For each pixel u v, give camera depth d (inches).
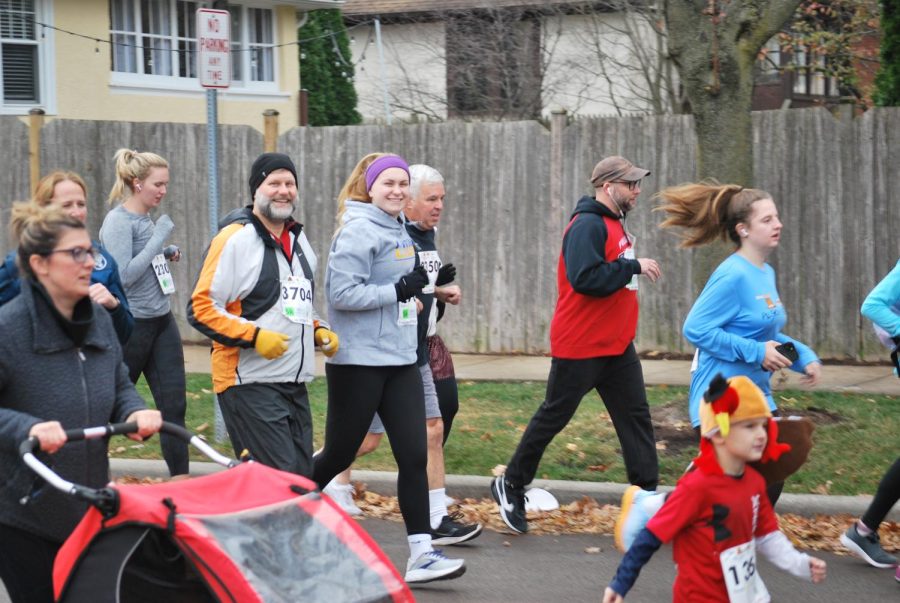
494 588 422.3
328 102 1482.5
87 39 1226.0
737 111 627.2
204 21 592.7
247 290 391.5
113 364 295.1
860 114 853.2
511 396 701.9
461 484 536.1
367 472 550.3
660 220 837.2
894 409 639.8
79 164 920.9
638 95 1315.2
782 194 813.9
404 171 413.4
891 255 798.5
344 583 254.2
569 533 490.9
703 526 297.7
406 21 1705.2
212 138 605.0
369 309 402.9
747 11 621.3
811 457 551.8
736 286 391.9
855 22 1286.9
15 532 280.2
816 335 814.5
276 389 396.5
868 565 444.8
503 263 869.8
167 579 278.4
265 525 257.9
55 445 263.3
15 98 1194.0
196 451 597.6
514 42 1482.5
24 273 276.4
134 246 510.3
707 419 292.8
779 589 420.5
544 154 855.1
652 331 846.5
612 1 1307.8
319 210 904.9
